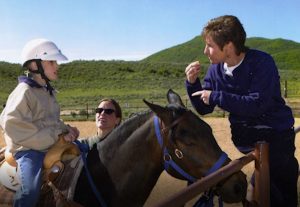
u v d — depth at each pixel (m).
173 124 2.95
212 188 3.08
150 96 41.66
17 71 69.81
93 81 64.69
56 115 3.29
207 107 3.73
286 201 3.62
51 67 3.24
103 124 4.73
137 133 3.12
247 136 3.56
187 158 2.94
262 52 3.34
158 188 7.97
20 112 3.00
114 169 3.13
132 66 75.56
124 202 3.12
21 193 2.97
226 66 3.45
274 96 3.34
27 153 3.05
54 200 3.02
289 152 3.48
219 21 3.22
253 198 3.47
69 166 3.19
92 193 3.10
